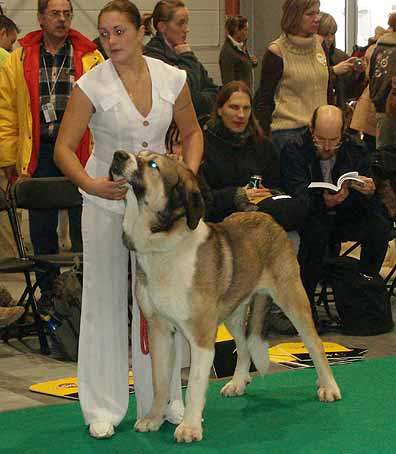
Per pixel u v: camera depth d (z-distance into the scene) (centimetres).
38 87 729
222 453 437
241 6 1396
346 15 1384
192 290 445
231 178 691
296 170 705
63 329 648
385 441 452
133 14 445
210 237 460
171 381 483
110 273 462
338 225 734
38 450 446
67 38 739
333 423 483
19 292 888
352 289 703
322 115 700
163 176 430
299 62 788
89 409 468
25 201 688
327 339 692
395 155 767
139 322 476
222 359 595
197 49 1334
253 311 523
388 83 896
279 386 561
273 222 511
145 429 470
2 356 661
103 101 446
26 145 732
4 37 932
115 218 459
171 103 460
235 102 683
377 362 612
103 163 459
